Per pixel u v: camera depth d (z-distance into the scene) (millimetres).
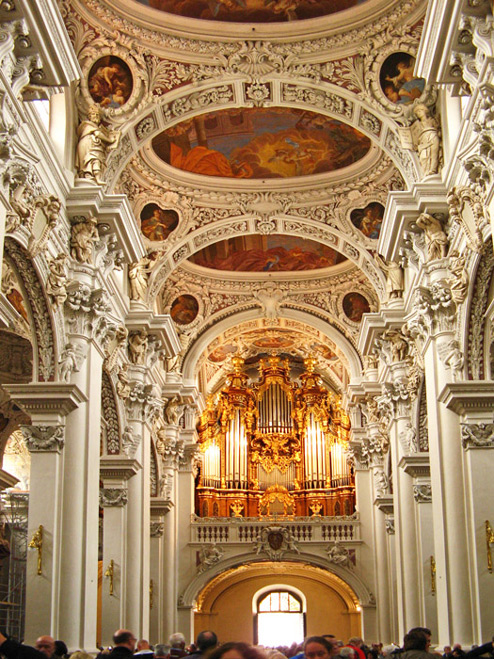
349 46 15828
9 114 10219
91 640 13719
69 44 10773
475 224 12375
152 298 21250
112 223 15086
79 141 15367
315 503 30766
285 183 21109
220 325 27031
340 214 21172
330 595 31969
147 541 19578
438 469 14516
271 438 31781
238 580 32094
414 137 15914
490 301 13727
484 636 13031
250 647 3502
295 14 15688
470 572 13609
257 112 18672
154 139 19203
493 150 10344
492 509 13398
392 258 16812
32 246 12133
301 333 29484
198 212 21359
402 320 19812
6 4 9656
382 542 26766
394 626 24438
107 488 18406
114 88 15781
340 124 18984
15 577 22297
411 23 15227
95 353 14828
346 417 31328
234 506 30703
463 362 14164
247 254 25688
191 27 15688
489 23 9953
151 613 23766
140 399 19719
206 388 31984
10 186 10680
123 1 15070
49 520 13289
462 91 11469
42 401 13523
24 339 18078
